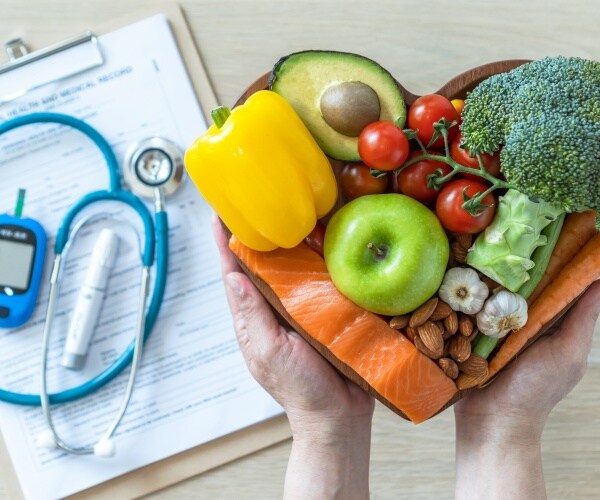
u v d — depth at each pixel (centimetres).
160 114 89
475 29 87
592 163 56
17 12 89
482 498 72
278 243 66
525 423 71
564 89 57
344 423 72
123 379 90
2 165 91
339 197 72
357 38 88
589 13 87
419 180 64
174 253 90
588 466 89
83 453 86
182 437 89
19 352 91
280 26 88
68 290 91
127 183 88
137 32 89
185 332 90
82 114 90
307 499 71
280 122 62
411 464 89
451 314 63
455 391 65
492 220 62
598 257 65
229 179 63
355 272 63
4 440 90
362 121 63
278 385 72
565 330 71
